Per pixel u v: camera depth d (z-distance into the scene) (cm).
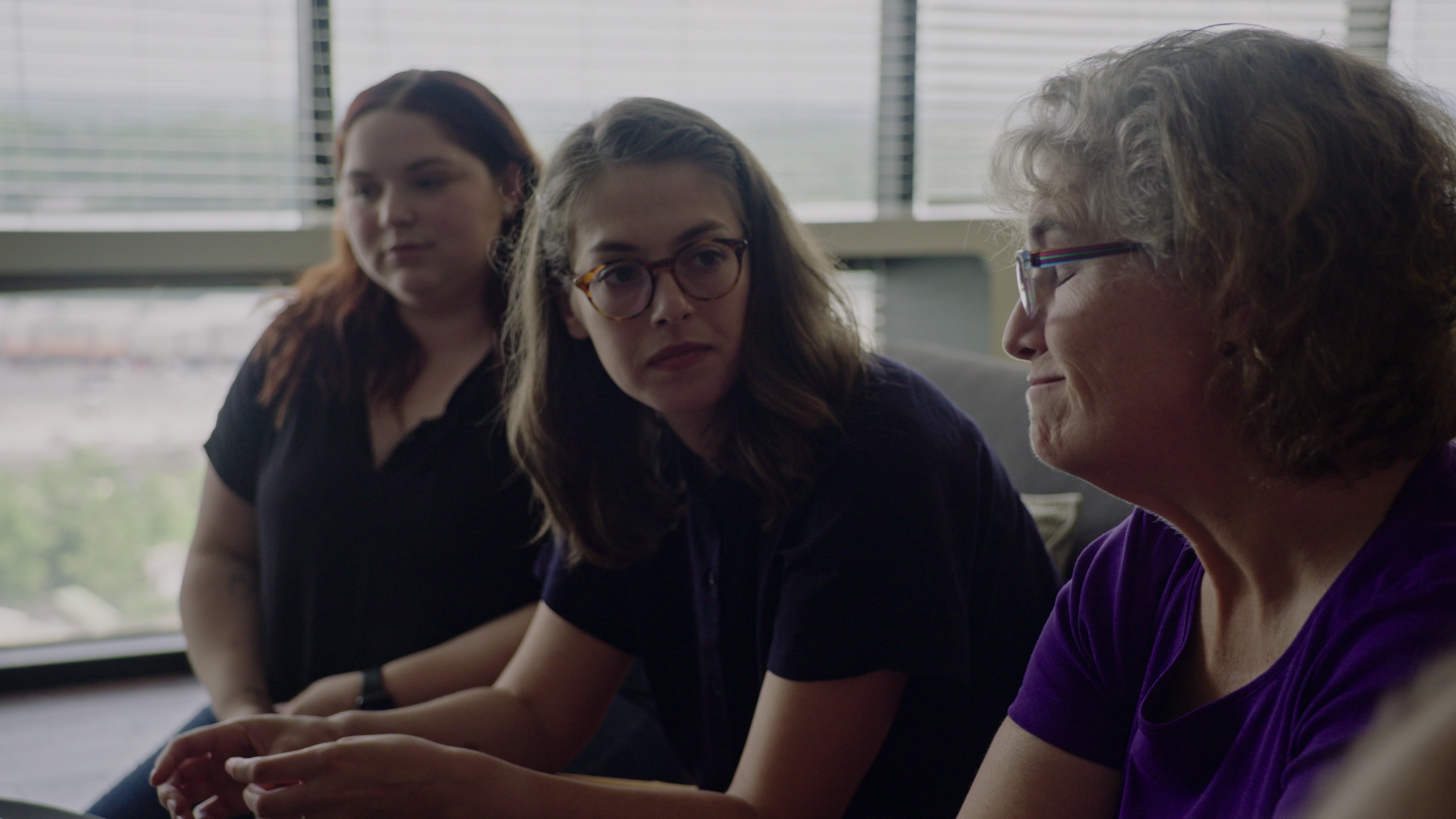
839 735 97
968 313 314
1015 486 142
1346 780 33
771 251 104
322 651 159
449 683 145
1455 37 344
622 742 148
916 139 317
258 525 166
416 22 275
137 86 261
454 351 161
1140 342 65
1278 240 59
